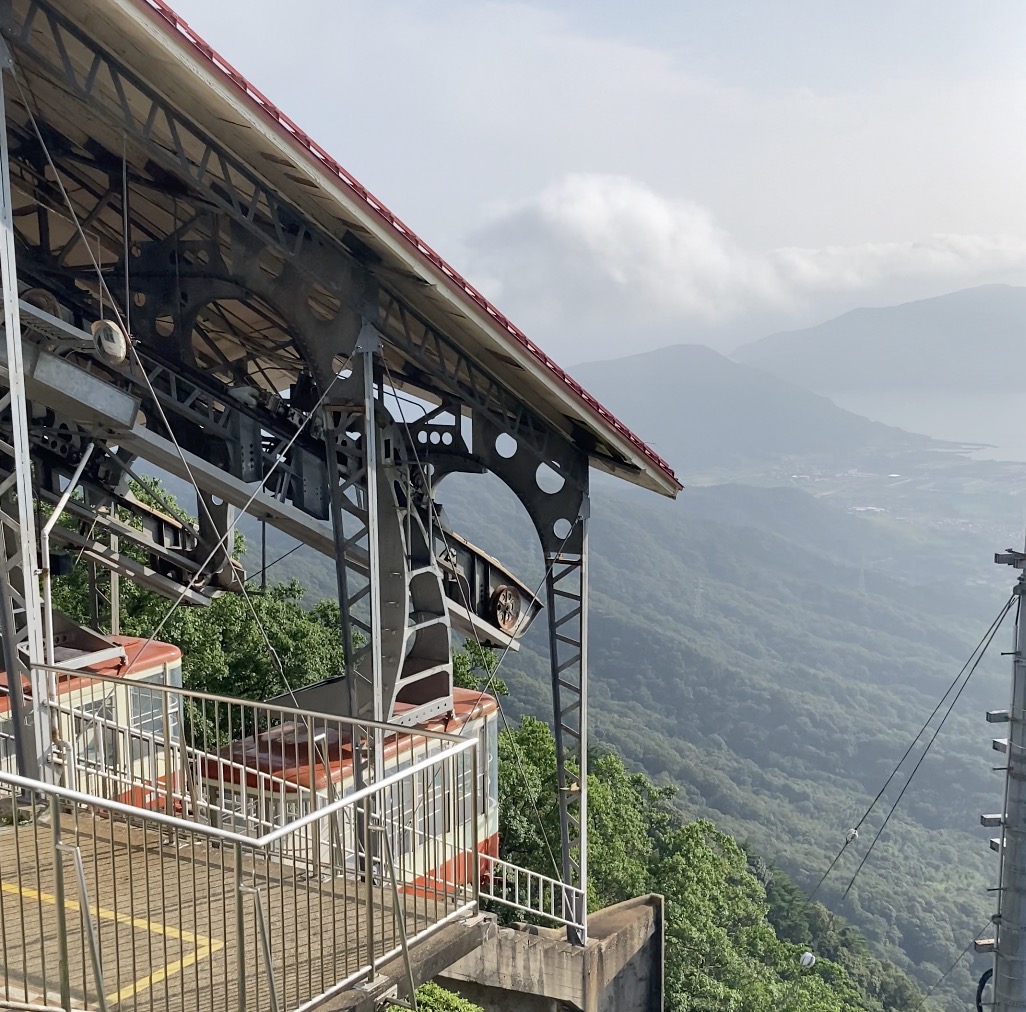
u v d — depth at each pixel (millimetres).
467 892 7730
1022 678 14141
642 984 18234
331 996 6176
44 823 8430
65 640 15938
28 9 10562
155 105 11969
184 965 6250
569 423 17047
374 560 14469
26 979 5434
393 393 16375
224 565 19516
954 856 164250
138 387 15234
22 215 16391
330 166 11883
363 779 14406
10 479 9188
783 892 85812
